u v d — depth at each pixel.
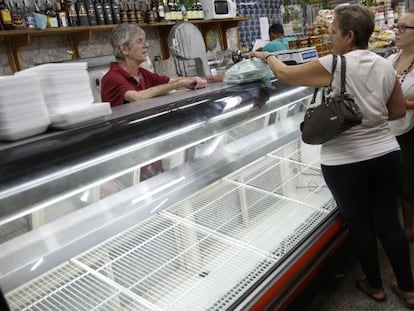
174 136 1.20
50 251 0.99
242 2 5.02
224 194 1.64
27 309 1.00
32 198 0.83
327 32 2.71
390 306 1.82
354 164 1.57
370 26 1.51
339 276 2.08
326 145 1.65
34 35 3.08
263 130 1.83
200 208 1.56
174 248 1.33
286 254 1.38
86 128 1.09
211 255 1.36
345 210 1.68
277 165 1.90
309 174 2.07
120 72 2.16
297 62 1.94
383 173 1.62
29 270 0.95
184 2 3.90
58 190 0.88
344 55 1.50
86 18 3.11
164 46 4.15
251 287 1.20
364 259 1.80
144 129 1.14
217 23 4.53
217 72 2.86
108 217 1.13
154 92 1.85
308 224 1.61
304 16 5.60
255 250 1.39
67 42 3.36
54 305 1.02
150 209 1.23
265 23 5.42
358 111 1.43
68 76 1.10
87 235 1.07
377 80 1.49
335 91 1.50
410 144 2.13
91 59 3.30
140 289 1.17
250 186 1.71
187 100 1.46
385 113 1.56
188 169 1.40
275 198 1.79
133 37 2.13
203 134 1.30
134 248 1.29
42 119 1.04
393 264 1.77
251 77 1.77
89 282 1.11
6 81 0.96
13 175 0.83
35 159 0.89
